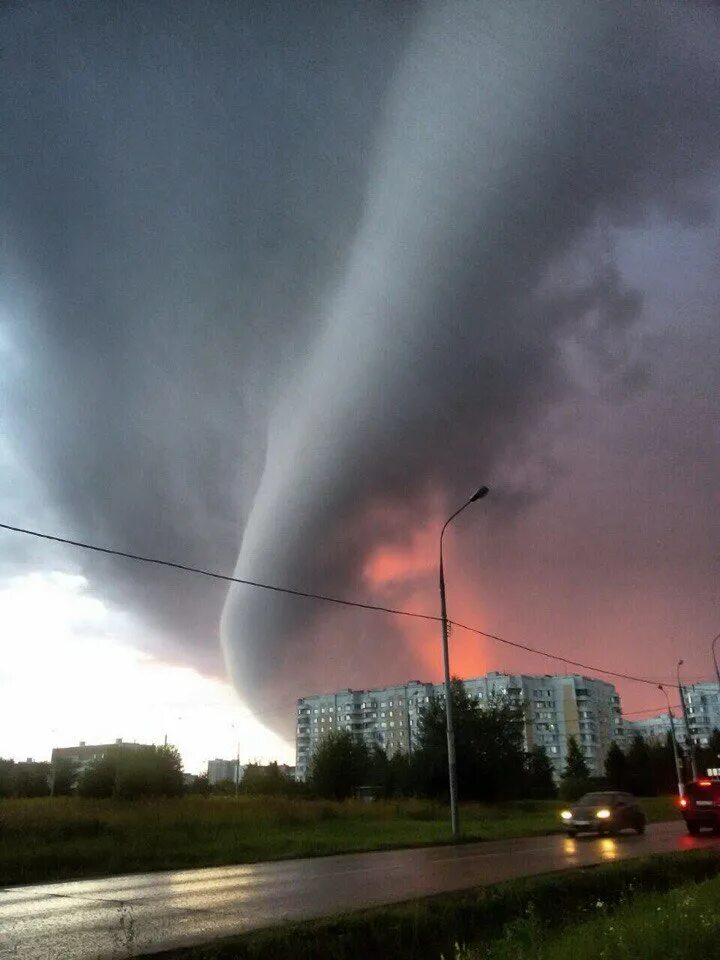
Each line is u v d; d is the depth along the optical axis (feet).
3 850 68.44
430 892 45.85
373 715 544.21
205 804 122.52
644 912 30.32
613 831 91.61
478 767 165.58
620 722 554.05
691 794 95.35
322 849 76.02
